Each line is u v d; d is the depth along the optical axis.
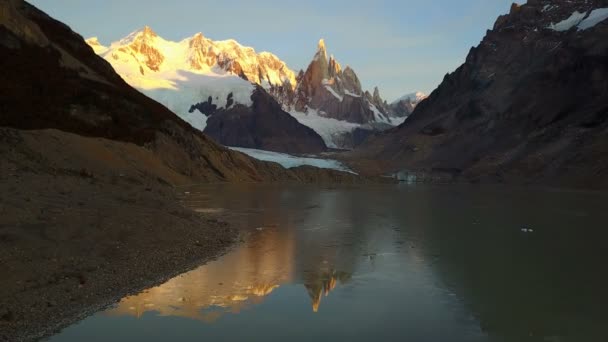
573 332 12.80
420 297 15.83
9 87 61.56
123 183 41.69
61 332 12.18
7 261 15.51
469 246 25.47
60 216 21.03
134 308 14.12
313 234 29.12
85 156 47.06
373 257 22.36
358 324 13.25
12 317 12.53
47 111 61.19
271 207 44.75
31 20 85.88
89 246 18.78
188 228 25.44
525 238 28.39
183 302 14.84
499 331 12.80
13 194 23.14
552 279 18.36
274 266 20.08
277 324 13.11
